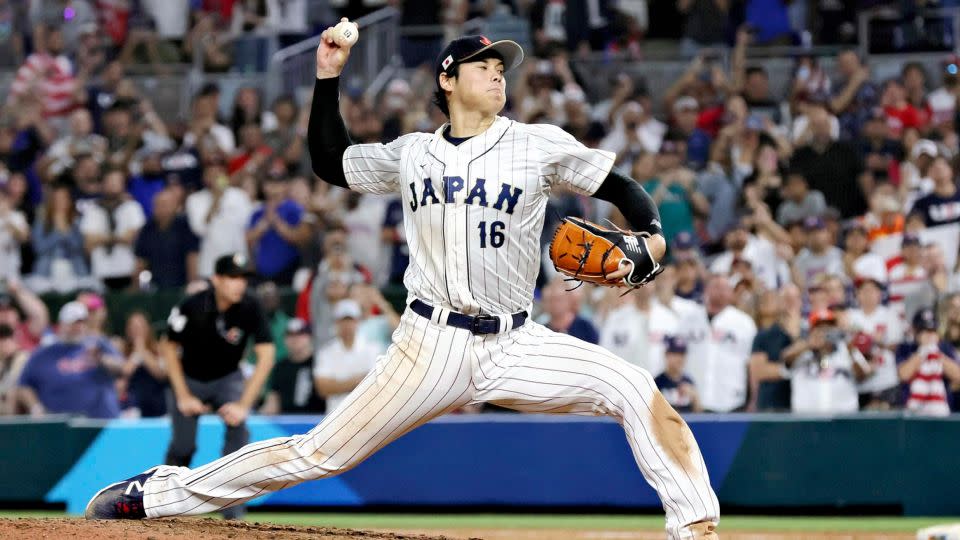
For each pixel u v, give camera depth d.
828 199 45.19
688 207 44.19
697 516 17.05
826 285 37.06
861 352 37.38
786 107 52.31
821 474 34.78
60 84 57.62
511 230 16.88
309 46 59.38
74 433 36.81
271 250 45.31
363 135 50.44
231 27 62.28
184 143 52.19
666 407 17.19
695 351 37.66
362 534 19.30
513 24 58.53
